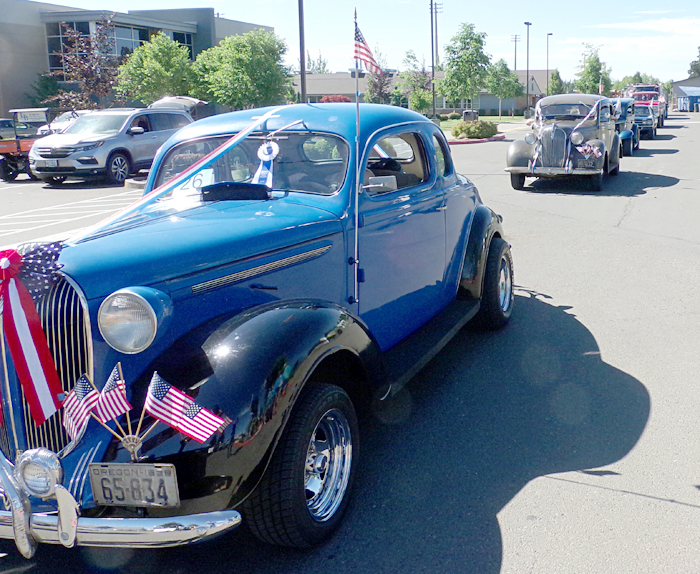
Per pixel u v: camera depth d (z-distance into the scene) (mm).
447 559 2885
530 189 14609
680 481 3436
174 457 2494
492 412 4293
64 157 17500
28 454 2523
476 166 19797
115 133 18250
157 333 2566
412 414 4305
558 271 7824
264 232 3156
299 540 2863
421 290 4527
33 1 42688
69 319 2564
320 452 3082
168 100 22469
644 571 2756
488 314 5621
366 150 3812
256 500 2725
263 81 29312
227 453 2518
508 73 67562
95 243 2812
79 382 2568
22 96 42969
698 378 4727
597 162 13555
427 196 4484
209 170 4172
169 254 2777
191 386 2594
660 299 6613
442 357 5281
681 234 9609
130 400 2631
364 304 3859
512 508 3242
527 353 5316
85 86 32281
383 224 3947
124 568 2934
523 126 45094
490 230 5445
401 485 3482
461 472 3588
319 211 3553
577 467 3602
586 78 72875
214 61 31359
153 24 42906
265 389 2619
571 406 4344
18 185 19031
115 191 17031
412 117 4582
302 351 2777
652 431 3977
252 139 4039
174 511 2486
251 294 3107
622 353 5246
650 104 34844
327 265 3520
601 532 3029
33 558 3033
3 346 2629
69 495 2445
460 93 46125
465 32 45219
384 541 3025
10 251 2582
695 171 16906
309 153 3850
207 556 2992
